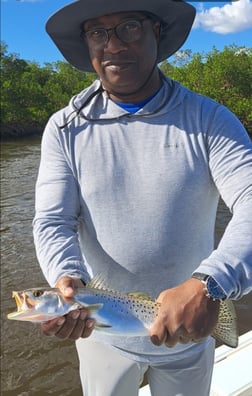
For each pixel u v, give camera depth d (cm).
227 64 3584
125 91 193
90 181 197
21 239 1127
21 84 5512
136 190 193
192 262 200
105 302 173
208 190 195
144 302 176
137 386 217
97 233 200
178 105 195
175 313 152
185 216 192
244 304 744
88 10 185
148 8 185
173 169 190
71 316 164
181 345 204
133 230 194
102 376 214
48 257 181
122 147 195
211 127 189
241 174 176
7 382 604
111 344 209
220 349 332
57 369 628
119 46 186
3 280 893
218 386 294
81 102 204
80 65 228
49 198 197
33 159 2678
